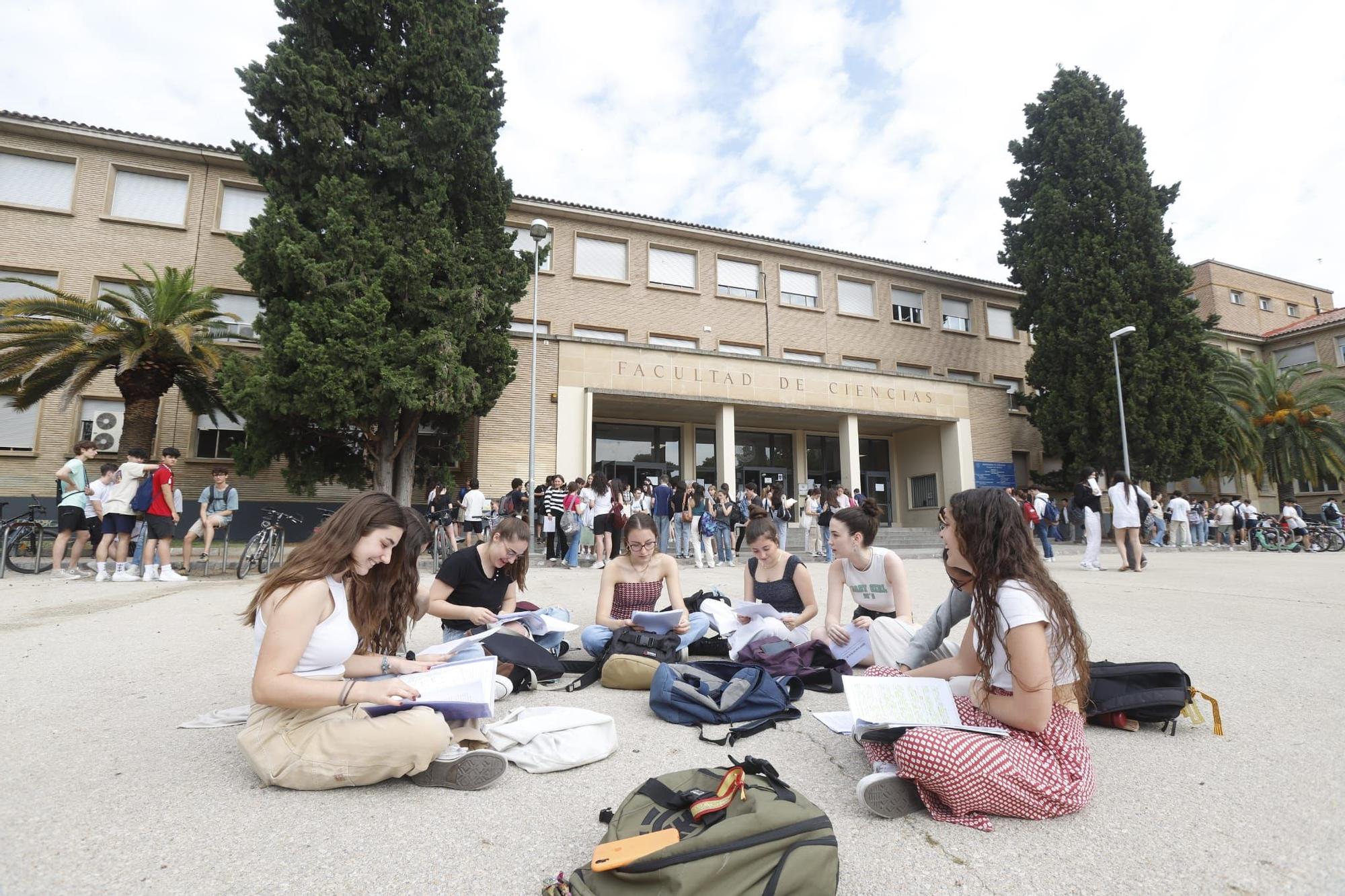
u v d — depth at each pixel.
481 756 2.72
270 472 18.30
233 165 19.38
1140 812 2.52
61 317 14.38
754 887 1.78
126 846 2.23
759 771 2.25
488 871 2.10
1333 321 32.38
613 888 1.85
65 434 17.52
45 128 17.83
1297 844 2.25
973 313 29.22
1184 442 22.72
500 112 17.17
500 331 16.05
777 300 25.69
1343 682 4.37
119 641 5.69
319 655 2.73
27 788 2.70
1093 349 23.36
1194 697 3.88
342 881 2.03
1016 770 2.39
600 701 4.09
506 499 13.98
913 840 2.32
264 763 2.67
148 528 9.91
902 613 4.54
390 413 14.07
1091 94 25.62
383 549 2.78
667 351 20.97
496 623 4.54
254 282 14.10
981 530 2.59
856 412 23.23
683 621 4.64
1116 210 24.31
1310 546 20.53
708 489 14.41
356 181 14.33
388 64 15.08
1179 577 11.16
